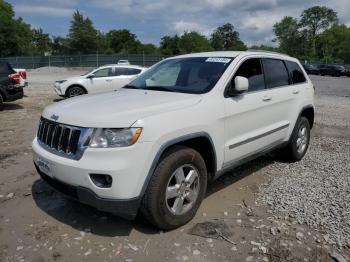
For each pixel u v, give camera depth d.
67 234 3.41
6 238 3.33
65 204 4.06
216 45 114.25
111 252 3.12
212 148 3.70
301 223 3.61
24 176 5.00
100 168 2.96
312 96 5.88
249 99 4.22
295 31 95.19
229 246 3.21
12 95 11.32
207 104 3.67
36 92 17.48
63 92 13.88
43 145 3.54
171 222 3.38
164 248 3.17
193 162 3.51
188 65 4.45
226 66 4.15
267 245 3.23
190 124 3.39
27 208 3.96
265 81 4.71
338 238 3.33
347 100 15.38
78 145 3.08
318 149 6.49
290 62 5.50
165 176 3.21
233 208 3.97
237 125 4.06
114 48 100.81
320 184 4.67
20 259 3.02
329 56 90.00
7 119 9.63
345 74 43.94
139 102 3.49
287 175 5.04
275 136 4.88
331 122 9.42
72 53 79.12
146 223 3.60
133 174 3.01
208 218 3.73
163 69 4.68
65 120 3.26
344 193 4.36
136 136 3.00
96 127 3.03
